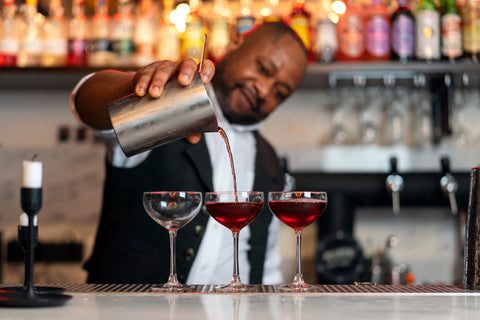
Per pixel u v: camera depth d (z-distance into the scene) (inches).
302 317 29.4
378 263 98.5
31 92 111.3
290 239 109.0
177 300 35.5
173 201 41.2
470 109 108.4
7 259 106.8
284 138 110.0
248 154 73.7
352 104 109.3
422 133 105.4
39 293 35.9
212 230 65.0
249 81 70.4
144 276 61.9
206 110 40.4
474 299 36.9
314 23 99.7
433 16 94.7
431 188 96.8
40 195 34.6
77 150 109.6
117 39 96.9
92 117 51.1
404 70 93.7
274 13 103.3
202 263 64.0
